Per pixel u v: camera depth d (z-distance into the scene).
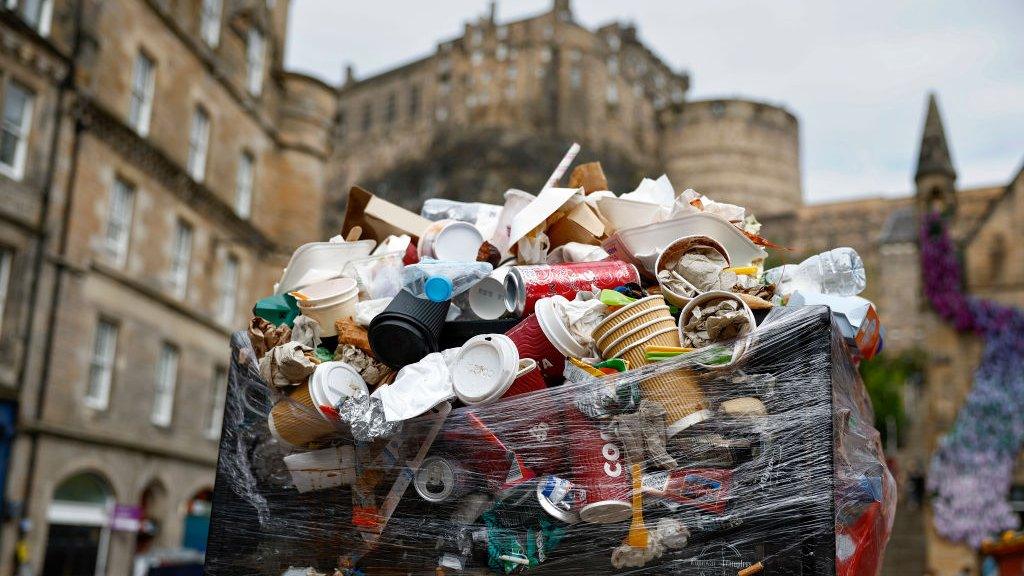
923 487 33.16
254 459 2.51
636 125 73.00
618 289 2.60
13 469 15.71
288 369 2.42
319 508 2.42
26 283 16.36
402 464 2.31
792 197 72.06
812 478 2.05
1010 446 27.09
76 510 17.52
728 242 2.80
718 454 2.12
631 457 2.15
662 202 3.28
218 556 2.47
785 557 2.03
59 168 17.14
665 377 2.16
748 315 2.19
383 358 2.45
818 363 2.13
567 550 2.15
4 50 16.03
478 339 2.32
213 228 22.53
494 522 2.22
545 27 70.81
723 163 70.44
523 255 2.91
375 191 67.69
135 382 19.27
